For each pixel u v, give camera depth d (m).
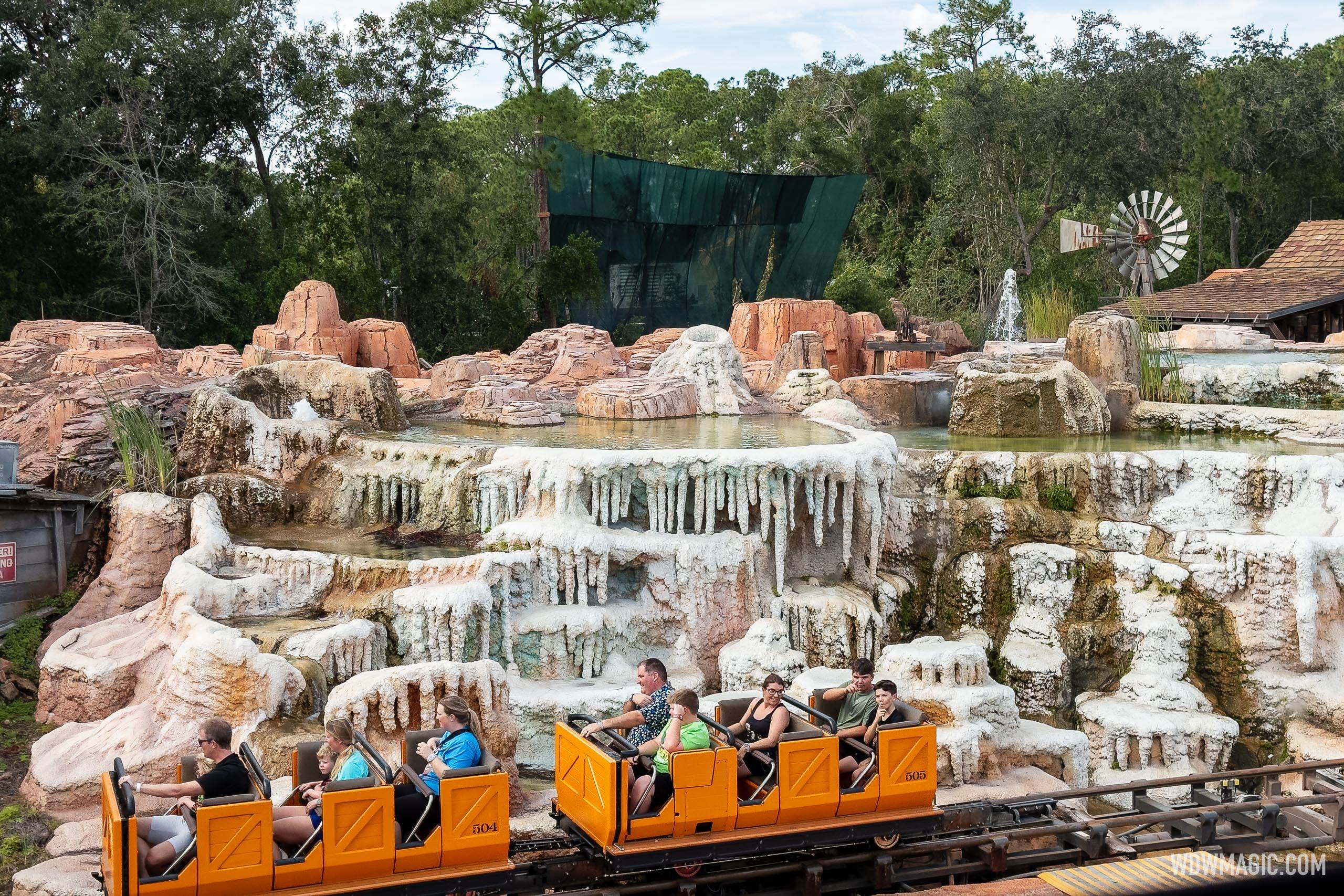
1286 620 20.16
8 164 42.38
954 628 21.98
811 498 21.12
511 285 45.88
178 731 16.33
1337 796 15.28
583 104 47.97
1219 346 35.69
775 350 35.03
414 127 44.47
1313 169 62.62
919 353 34.75
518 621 19.12
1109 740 19.84
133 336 31.89
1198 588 20.83
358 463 22.91
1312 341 41.09
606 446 22.95
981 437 27.02
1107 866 13.09
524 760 17.59
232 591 18.81
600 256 46.31
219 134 47.88
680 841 12.14
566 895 12.20
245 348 31.06
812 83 72.06
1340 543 20.08
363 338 33.81
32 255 44.34
